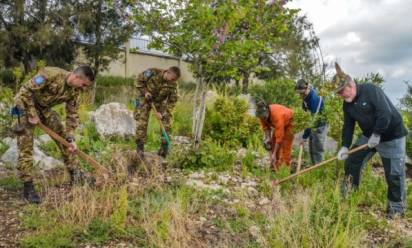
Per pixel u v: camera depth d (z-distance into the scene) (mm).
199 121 7879
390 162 5641
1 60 17875
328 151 8328
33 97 4988
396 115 5543
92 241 4246
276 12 7277
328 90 7137
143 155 6746
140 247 4215
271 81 14297
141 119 6961
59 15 18781
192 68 7840
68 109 5348
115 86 21359
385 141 5598
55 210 4801
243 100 9859
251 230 4707
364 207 5973
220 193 5816
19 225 4496
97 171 5730
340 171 6922
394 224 5242
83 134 8555
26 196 5105
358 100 5480
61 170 6426
